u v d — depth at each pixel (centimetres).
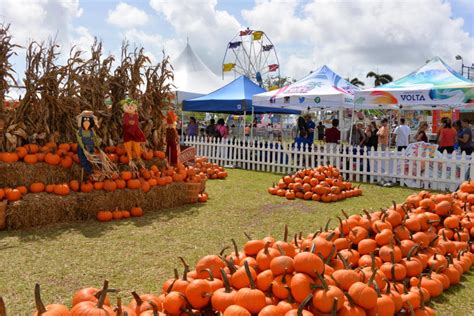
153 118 918
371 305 262
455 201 545
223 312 253
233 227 658
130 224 664
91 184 709
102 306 230
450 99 1078
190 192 842
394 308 280
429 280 376
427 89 1103
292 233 627
